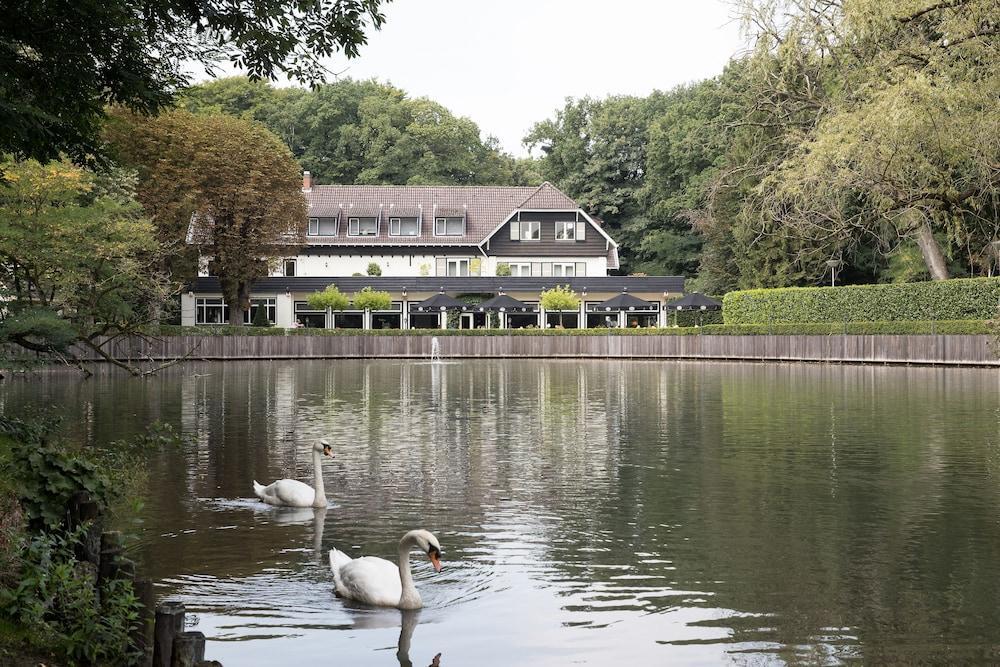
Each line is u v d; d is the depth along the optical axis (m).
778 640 9.38
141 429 23.89
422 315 78.38
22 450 11.20
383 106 101.75
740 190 69.56
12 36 11.42
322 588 10.96
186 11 12.77
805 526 13.70
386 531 13.52
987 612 10.07
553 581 11.20
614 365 58.12
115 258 32.44
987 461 19.02
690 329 64.12
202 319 73.56
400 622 9.91
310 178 84.06
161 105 13.65
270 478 17.45
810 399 32.56
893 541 12.84
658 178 91.56
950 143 36.59
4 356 24.27
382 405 31.27
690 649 9.16
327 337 66.06
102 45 12.04
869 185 40.62
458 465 18.91
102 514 11.76
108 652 8.25
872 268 70.88
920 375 44.88
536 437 23.08
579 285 74.75
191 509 14.84
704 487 16.53
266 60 13.33
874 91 38.06
